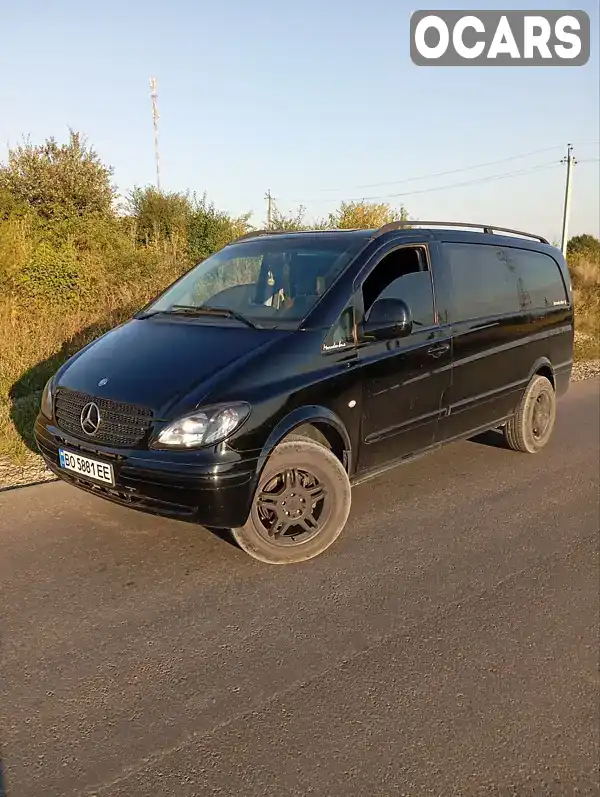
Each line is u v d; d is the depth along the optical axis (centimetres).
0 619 316
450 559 401
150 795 219
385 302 414
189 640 307
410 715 263
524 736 255
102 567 369
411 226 488
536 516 473
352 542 419
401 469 566
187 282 501
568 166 3972
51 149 1720
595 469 583
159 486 335
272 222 2070
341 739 248
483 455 612
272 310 420
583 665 302
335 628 322
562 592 367
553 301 639
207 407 340
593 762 244
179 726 252
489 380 540
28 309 1031
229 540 407
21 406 652
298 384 371
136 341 413
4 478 498
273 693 273
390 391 434
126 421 349
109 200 1772
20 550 384
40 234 1275
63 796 218
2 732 245
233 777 228
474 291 523
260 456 351
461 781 231
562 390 662
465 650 309
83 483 368
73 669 283
